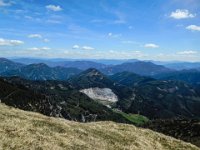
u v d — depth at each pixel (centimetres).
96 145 3369
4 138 2522
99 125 4691
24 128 2939
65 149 2811
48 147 2677
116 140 3947
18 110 3897
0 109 3556
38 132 2975
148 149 4162
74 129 3631
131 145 3953
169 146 4775
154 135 5034
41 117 3822
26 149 2480
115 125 4959
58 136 3073
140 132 4919
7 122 2967
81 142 3191
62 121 3994
